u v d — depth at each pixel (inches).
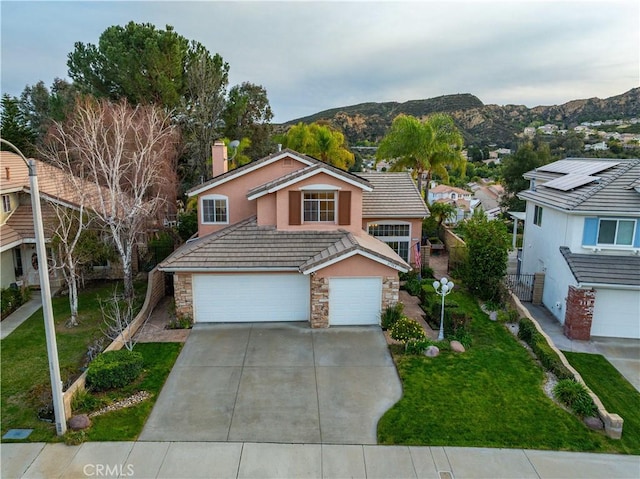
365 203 1026.7
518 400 549.3
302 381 588.7
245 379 592.1
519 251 1211.2
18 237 892.6
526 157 2043.6
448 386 577.3
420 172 1588.3
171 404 535.8
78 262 838.5
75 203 908.6
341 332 735.1
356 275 737.6
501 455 455.8
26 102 1924.2
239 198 919.0
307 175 794.2
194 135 1533.0
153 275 853.8
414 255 1039.0
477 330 761.6
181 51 1534.2
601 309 762.2
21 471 424.5
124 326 735.1
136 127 1096.2
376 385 581.6
